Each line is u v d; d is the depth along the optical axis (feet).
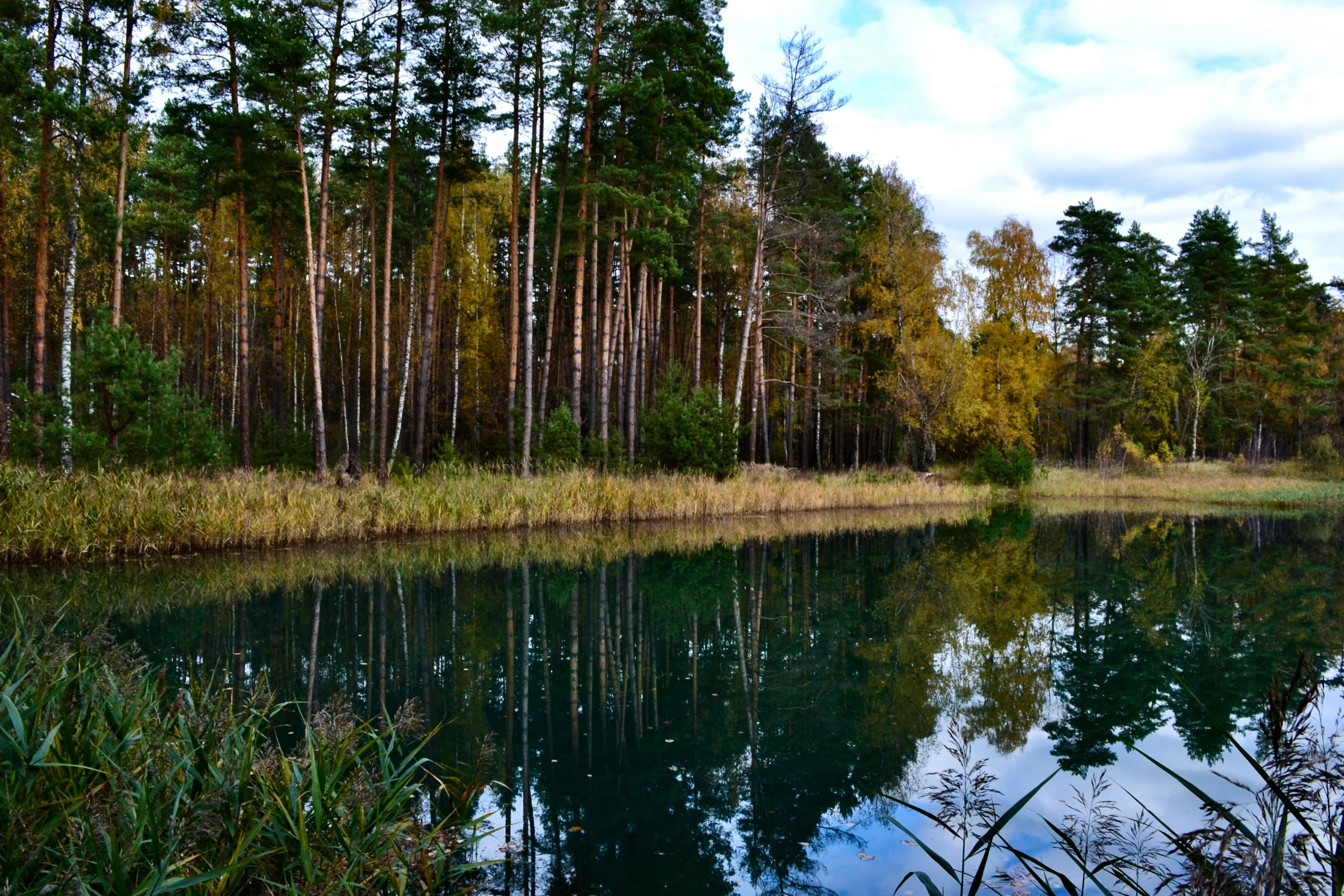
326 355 125.59
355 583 41.01
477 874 14.39
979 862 14.96
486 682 26.32
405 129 69.72
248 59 58.90
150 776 11.28
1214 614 38.06
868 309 103.35
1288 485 108.47
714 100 78.48
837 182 98.63
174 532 45.80
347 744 13.23
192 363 115.75
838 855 15.62
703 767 20.13
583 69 68.39
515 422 73.72
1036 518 83.66
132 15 53.01
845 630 35.58
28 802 9.80
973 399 101.40
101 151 54.75
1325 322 152.25
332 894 10.62
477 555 51.39
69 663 14.19
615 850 15.62
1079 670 28.94
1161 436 132.57
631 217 88.74
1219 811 9.50
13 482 42.37
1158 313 119.44
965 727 23.21
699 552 55.72
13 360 110.52
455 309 114.32
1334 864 8.77
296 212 82.17
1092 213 116.37
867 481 95.55
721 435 80.89
